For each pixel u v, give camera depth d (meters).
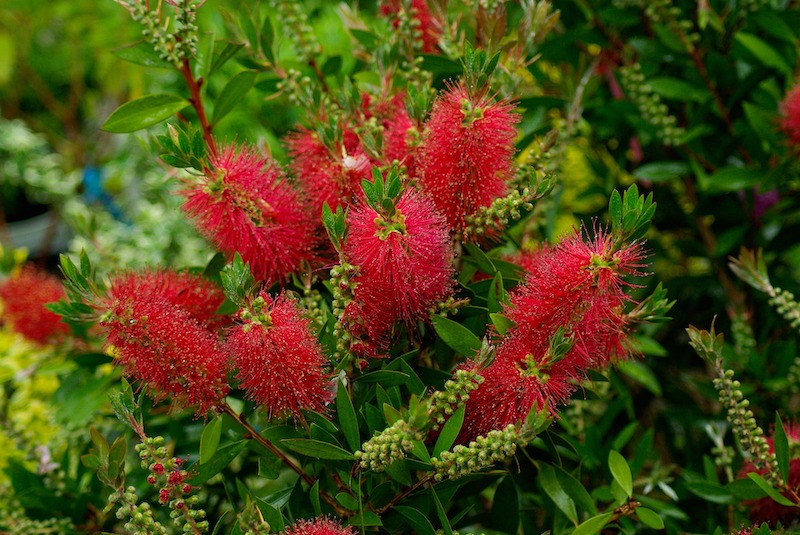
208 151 0.89
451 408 0.85
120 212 1.94
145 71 1.67
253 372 0.85
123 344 0.86
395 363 0.88
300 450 0.85
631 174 1.20
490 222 0.88
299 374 0.85
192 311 0.91
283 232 0.90
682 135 1.11
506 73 0.94
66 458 1.03
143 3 0.91
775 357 1.07
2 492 1.01
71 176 1.98
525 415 0.85
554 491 0.92
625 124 1.17
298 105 0.98
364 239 0.85
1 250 1.23
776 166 1.08
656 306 0.89
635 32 1.17
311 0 1.37
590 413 1.10
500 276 0.89
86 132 2.65
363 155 0.91
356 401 0.90
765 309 1.14
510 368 0.85
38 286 1.05
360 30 1.04
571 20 1.17
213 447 0.87
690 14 1.14
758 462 0.91
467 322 0.92
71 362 1.07
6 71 2.32
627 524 0.95
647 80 1.14
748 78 1.11
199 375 0.86
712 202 1.16
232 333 0.87
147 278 0.91
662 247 1.19
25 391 1.18
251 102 1.28
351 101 0.93
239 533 0.86
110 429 1.08
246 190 0.88
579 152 1.29
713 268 1.18
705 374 1.26
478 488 0.93
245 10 0.99
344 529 0.86
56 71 2.64
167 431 1.03
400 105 0.96
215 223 0.89
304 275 0.92
